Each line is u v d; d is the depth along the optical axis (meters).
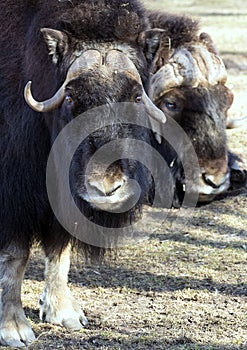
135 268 20.98
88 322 17.16
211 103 25.03
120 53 14.99
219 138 24.95
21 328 16.19
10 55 16.25
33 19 16.06
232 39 69.12
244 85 46.78
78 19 15.30
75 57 15.03
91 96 14.45
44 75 15.58
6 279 16.27
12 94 16.02
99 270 20.75
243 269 20.94
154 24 25.66
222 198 27.03
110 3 15.76
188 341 15.95
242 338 16.16
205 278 20.27
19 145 15.83
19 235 16.08
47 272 17.22
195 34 26.28
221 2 110.44
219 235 23.89
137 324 17.00
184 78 24.80
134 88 14.77
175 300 18.58
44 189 16.06
